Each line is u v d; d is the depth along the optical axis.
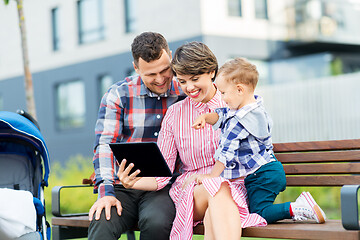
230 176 3.12
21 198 3.37
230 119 3.09
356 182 3.24
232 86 3.07
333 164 3.35
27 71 6.86
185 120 3.33
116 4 14.12
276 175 3.06
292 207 2.94
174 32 12.93
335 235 2.56
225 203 2.82
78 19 15.12
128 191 3.37
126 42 13.91
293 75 13.79
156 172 3.02
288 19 13.70
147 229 3.09
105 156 3.35
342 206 2.58
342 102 11.02
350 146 3.33
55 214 3.73
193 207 3.00
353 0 13.96
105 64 14.40
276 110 12.12
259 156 3.10
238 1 13.05
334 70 13.69
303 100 11.65
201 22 12.37
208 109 3.33
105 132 3.42
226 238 2.73
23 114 3.94
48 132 15.84
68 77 15.30
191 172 3.31
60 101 15.70
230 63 3.10
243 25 13.04
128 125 3.49
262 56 13.34
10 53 16.81
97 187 3.39
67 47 15.36
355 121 10.82
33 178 3.91
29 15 16.30
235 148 3.00
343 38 13.82
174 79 3.57
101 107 3.50
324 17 13.70
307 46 14.30
